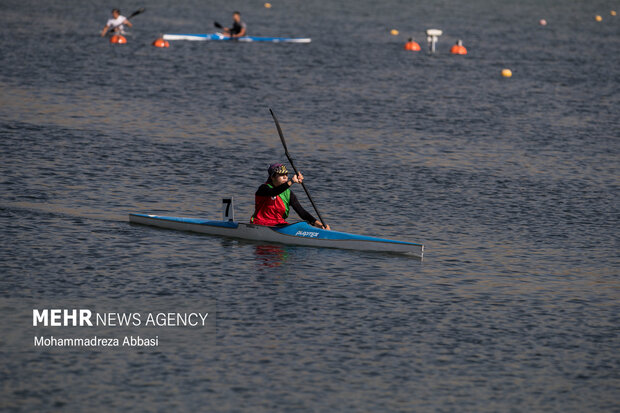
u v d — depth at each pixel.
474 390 39.28
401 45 194.00
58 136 90.62
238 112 110.31
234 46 178.62
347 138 98.00
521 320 47.62
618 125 113.00
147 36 190.00
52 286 49.69
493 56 180.25
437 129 105.50
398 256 57.66
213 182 76.50
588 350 44.09
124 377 39.31
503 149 96.06
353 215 68.00
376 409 37.19
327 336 44.38
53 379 38.84
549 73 158.25
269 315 46.75
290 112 112.00
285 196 59.75
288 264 54.97
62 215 63.81
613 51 196.62
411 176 81.56
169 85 127.69
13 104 107.19
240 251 57.19
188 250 57.03
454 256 58.50
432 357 42.47
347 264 55.47
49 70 135.00
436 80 145.00
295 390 38.56
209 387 38.59
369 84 137.50
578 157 93.50
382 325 46.03
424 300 49.91
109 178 75.38
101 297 48.44
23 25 195.75
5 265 52.56
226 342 43.25
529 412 37.50
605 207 73.50
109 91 120.19
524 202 74.06
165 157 84.38
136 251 56.44
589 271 56.66
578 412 37.69
